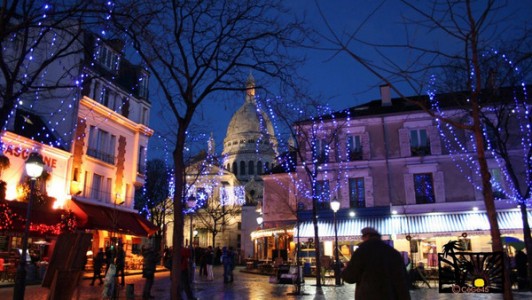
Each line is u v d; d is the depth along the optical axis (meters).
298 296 16.31
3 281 19.97
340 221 30.36
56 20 10.92
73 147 28.22
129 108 34.78
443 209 29.03
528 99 25.02
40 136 26.22
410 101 8.97
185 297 12.93
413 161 30.39
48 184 26.23
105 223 28.98
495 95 21.58
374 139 31.42
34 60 26.41
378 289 5.25
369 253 5.43
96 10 9.84
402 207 29.67
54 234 25.33
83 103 29.20
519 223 26.23
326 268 26.39
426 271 24.83
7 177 23.53
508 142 28.36
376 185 30.67
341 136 31.86
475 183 28.91
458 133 29.91
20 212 23.03
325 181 31.88
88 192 29.61
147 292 14.68
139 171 35.53
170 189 50.38
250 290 18.83
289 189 34.31
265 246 39.44
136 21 10.72
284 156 35.91
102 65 31.67
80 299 14.63
